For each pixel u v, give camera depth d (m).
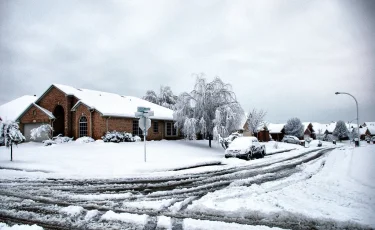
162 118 30.38
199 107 27.45
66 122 27.08
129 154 19.23
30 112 28.59
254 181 10.92
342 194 8.12
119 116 26.03
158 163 15.86
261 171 13.98
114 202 7.64
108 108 26.27
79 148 21.17
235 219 6.02
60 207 7.12
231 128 26.47
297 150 33.12
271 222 5.79
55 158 17.28
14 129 16.52
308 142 58.38
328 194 8.16
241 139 22.08
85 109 26.11
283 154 26.55
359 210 6.47
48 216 6.35
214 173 13.40
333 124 100.38
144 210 6.82
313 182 10.30
